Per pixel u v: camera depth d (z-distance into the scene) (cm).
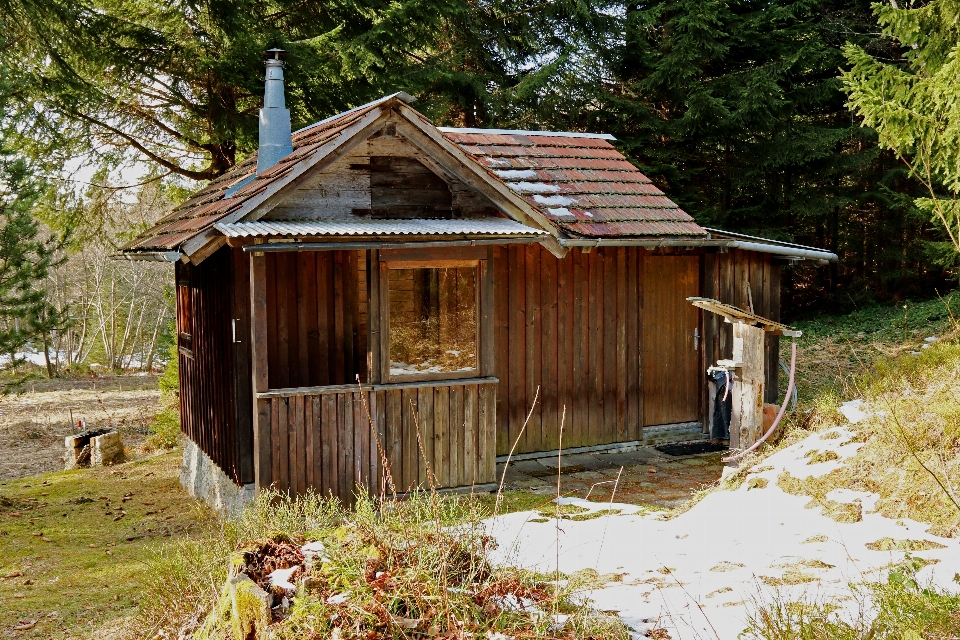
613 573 544
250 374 877
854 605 411
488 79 2295
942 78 974
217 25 1506
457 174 903
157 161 1773
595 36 2284
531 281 1062
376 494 855
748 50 2209
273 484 763
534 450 1072
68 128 1614
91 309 3569
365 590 402
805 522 590
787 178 2189
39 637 604
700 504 701
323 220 848
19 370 2998
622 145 2192
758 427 788
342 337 924
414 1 1752
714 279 1177
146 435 1883
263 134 968
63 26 1400
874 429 661
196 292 1075
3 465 1585
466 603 399
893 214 2177
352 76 1706
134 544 875
